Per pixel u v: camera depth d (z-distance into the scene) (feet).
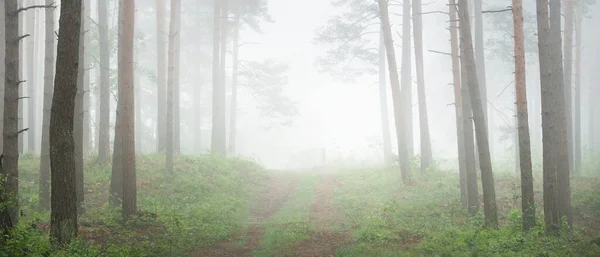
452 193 61.67
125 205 45.55
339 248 37.11
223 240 42.32
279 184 84.28
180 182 64.90
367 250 35.96
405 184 69.92
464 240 38.50
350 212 56.13
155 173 67.31
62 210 32.17
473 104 46.78
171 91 69.67
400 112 72.74
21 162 67.05
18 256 29.40
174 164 73.92
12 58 37.04
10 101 36.65
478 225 46.26
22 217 45.06
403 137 72.18
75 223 33.04
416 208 54.80
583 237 39.75
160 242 38.88
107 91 71.41
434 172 74.59
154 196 58.29
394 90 73.31
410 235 41.96
